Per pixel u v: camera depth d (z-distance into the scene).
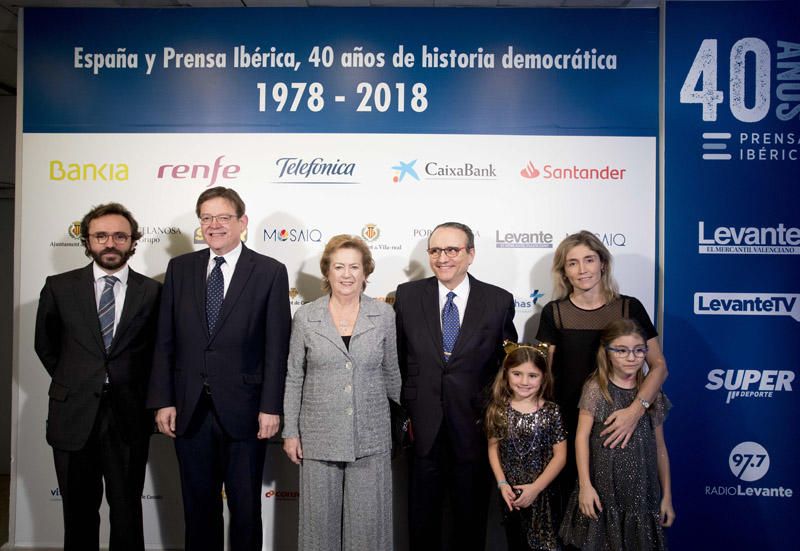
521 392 2.28
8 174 4.27
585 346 2.40
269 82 2.96
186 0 2.97
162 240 2.96
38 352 2.49
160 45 2.96
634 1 2.92
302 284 2.96
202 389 2.35
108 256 2.43
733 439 2.90
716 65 2.92
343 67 2.95
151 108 2.96
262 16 2.95
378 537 2.27
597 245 2.43
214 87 2.96
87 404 2.38
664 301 2.91
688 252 2.92
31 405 2.94
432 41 2.95
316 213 2.95
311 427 2.24
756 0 2.91
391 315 2.37
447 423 2.40
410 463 2.58
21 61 2.96
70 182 2.95
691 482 2.90
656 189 2.94
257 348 2.42
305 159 2.95
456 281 2.52
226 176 2.96
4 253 4.30
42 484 2.94
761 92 2.91
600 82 2.94
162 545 2.94
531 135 2.95
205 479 2.42
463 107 2.95
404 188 2.95
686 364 2.91
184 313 2.37
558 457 2.26
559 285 2.56
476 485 2.42
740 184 2.91
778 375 2.90
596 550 2.17
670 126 2.93
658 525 2.21
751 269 2.91
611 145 2.94
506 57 2.95
